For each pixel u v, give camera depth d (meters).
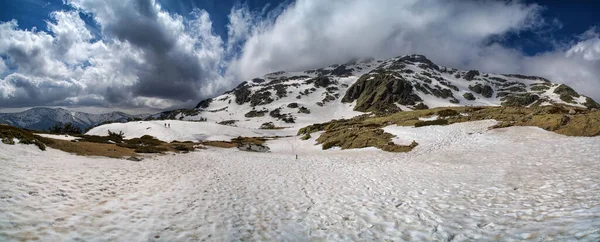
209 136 76.44
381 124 51.53
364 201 11.09
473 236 6.65
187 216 8.71
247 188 14.08
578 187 9.62
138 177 14.85
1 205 7.46
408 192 12.21
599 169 11.85
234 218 8.88
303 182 15.97
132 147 34.62
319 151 41.44
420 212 9.07
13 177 10.55
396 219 8.58
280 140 71.56
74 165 15.82
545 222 6.67
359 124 58.16
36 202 8.28
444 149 26.72
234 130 92.06
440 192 11.70
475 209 8.80
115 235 6.73
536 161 15.90
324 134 56.88
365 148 35.81
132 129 73.38
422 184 13.73
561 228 5.97
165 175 16.50
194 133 76.38
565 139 21.08
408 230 7.57
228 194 12.41
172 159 26.83
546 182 11.06
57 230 6.59
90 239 6.35
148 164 21.09
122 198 10.16
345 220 8.77
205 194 12.08
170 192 11.93
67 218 7.43
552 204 8.20
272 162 27.66
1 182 9.55
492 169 15.64
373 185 14.39
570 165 13.57
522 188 10.74
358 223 8.43
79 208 8.41
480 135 29.00
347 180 16.39
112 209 8.68
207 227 7.85
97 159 20.12
